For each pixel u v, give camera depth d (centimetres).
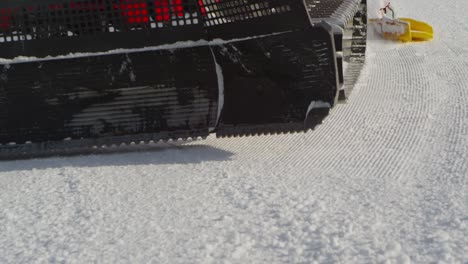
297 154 513
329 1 710
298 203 372
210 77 505
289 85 496
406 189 407
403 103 691
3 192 422
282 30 487
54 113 514
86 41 507
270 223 342
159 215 364
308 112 497
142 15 502
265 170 461
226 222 347
